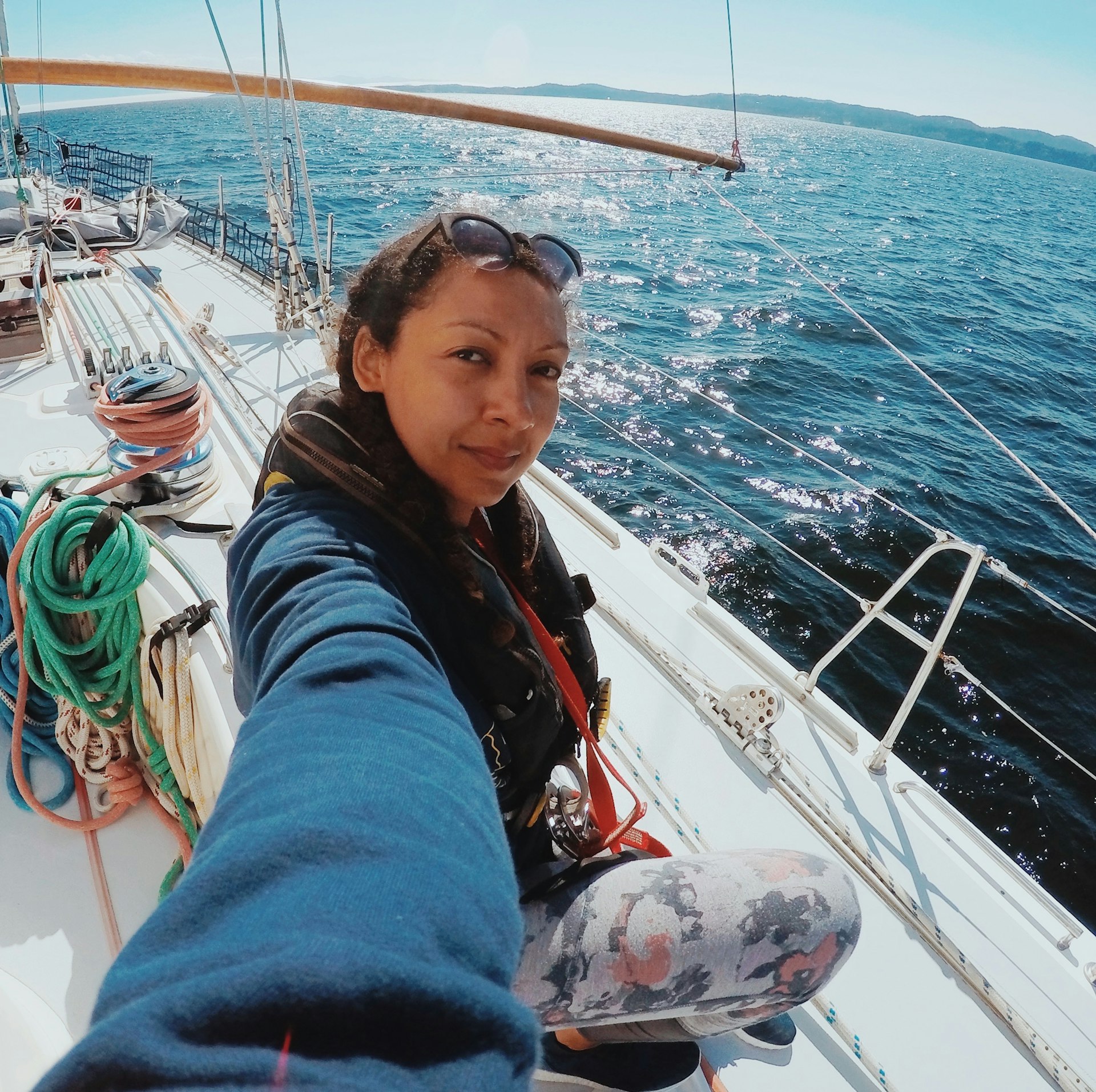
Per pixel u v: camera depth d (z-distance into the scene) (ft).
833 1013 4.93
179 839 5.58
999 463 32.76
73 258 16.29
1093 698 19.97
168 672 5.16
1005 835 16.49
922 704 19.36
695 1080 4.56
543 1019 3.08
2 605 5.90
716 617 8.05
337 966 0.96
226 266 17.40
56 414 9.93
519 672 2.64
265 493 2.73
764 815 6.18
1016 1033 4.98
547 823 3.31
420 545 2.45
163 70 12.21
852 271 68.85
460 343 2.31
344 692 1.69
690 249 68.54
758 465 29.45
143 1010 0.90
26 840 5.70
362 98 12.69
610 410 32.42
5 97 12.92
